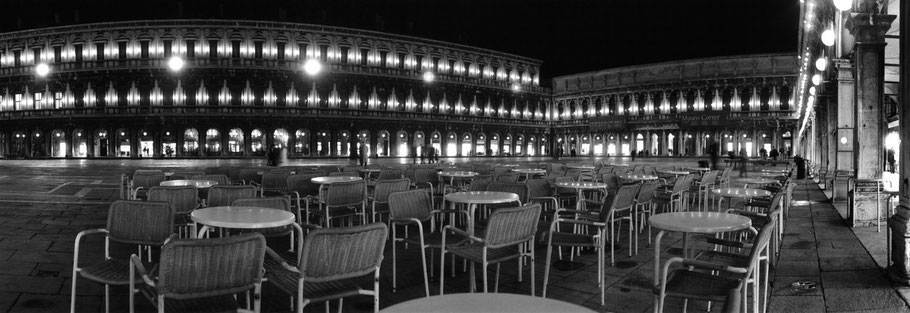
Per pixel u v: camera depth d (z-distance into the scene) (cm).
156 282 455
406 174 1650
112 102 6106
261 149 6138
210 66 6084
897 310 621
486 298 311
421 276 786
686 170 1869
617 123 8025
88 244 973
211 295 439
